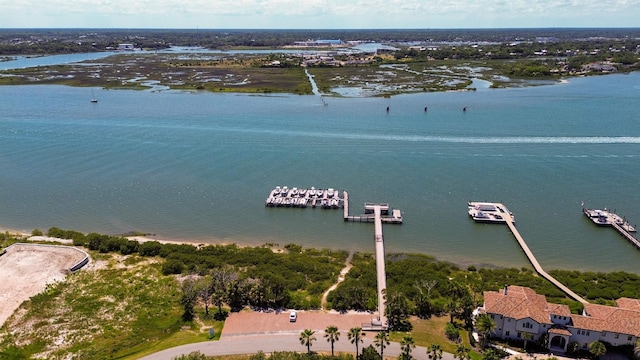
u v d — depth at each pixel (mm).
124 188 151500
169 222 130500
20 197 145625
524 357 75750
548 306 79312
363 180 156750
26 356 76188
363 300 89750
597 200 140000
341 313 88188
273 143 194250
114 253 112062
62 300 91750
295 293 95375
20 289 95188
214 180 157625
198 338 80938
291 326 84062
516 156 176375
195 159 177000
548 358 73500
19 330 82688
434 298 93438
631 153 177625
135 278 100375
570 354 76625
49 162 174250
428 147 187250
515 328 79188
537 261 109938
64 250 110562
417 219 130875
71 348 78188
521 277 100938
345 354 76000
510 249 116250
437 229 125625
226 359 75500
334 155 180250
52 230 122188
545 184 151500
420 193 146500
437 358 74500
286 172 164125
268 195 146625
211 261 106812
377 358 72562
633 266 108375
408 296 93500
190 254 110438
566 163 168875
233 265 106312
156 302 91562
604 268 107438
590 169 163125
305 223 130500
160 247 113062
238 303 91188
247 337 81000
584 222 128250
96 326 84062
